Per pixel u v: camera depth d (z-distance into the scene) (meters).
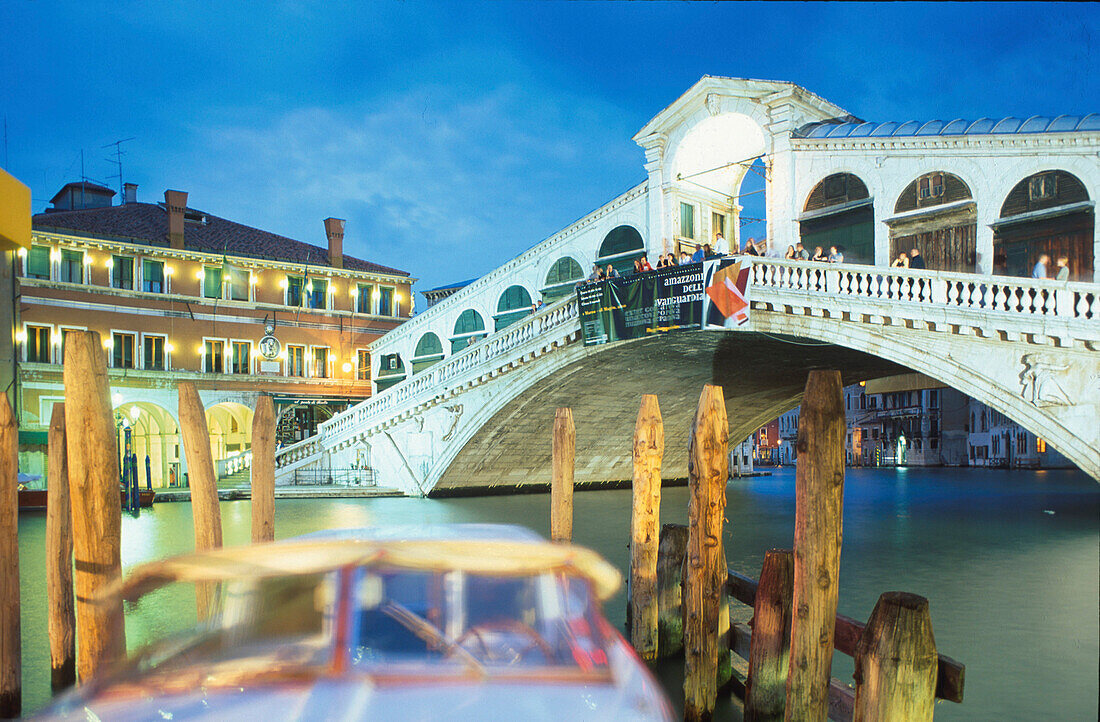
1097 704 7.24
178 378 36.03
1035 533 19.34
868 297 19.81
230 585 3.07
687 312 22.72
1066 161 18.83
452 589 3.04
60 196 41.78
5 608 5.86
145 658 2.98
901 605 3.96
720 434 6.51
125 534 20.36
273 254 39.66
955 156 20.80
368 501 30.69
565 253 31.19
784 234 24.22
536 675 2.76
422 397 31.80
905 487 38.88
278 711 2.55
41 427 32.19
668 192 27.11
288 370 39.38
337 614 2.92
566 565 3.23
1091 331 16.80
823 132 23.62
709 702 6.50
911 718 3.87
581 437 34.47
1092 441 17.16
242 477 35.59
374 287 42.44
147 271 36.00
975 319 18.38
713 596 6.52
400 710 2.54
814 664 4.55
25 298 32.62
